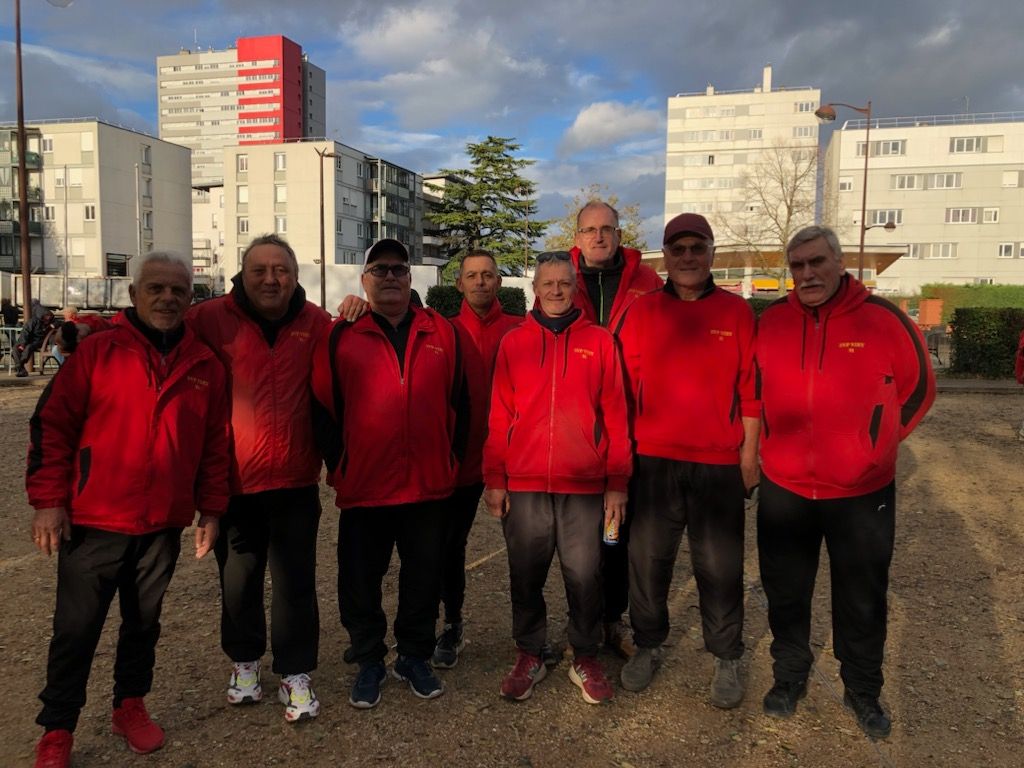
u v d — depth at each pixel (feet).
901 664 11.76
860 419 9.63
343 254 203.51
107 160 178.91
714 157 251.39
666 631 11.18
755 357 10.38
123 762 9.18
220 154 501.15
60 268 179.11
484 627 13.34
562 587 15.31
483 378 12.39
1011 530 18.92
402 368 10.35
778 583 10.33
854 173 193.57
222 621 10.48
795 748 9.53
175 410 9.17
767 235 159.12
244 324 10.01
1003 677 11.33
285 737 9.74
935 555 16.99
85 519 8.84
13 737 9.68
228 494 9.81
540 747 9.55
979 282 186.19
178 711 10.37
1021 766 9.12
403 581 10.83
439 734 9.82
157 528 9.12
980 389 49.24
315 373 10.27
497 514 10.71
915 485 23.71
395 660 12.01
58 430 8.87
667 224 10.61
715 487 10.44
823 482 9.78
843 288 9.87
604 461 10.56
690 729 9.98
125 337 8.98
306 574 10.29
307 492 10.36
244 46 469.16
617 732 9.91
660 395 10.62
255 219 201.46
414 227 238.68
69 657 8.89
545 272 10.43
